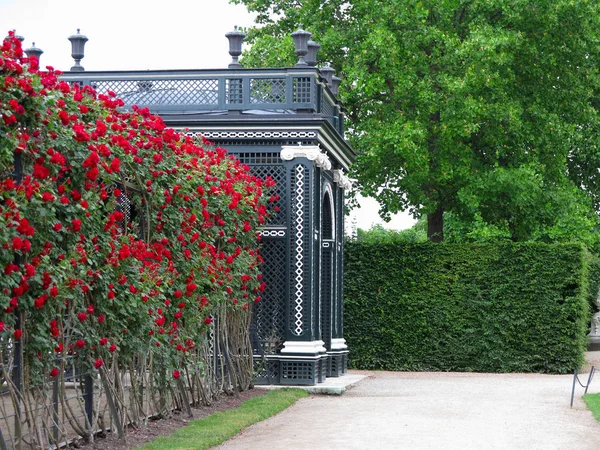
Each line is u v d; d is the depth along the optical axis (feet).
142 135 36.09
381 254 77.97
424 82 84.69
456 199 96.48
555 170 95.55
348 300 77.97
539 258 75.46
